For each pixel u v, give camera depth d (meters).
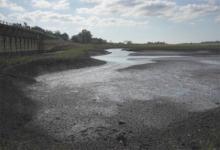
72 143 13.64
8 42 60.12
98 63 59.62
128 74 40.66
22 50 71.44
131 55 102.31
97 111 19.67
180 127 14.88
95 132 15.31
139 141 13.48
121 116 18.42
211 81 33.81
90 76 39.03
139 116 18.44
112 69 48.34
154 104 21.83
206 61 66.19
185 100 23.38
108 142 13.70
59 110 19.92
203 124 14.49
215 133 12.28
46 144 12.97
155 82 33.00
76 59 54.62
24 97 23.11
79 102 22.48
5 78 27.22
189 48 143.00
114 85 30.89
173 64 56.72
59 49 110.38
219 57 84.75
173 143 12.24
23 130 15.14
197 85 30.88
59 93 26.23
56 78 37.09
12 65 37.75
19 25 70.62
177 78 36.41
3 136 13.35
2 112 17.25
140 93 26.30
